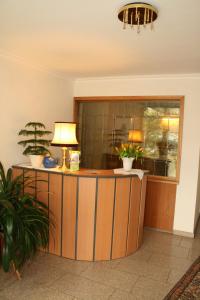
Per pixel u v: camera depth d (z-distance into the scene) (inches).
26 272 104.5
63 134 117.7
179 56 115.0
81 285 97.2
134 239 126.6
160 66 132.9
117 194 114.7
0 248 95.6
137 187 123.0
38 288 94.1
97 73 155.8
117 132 177.5
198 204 178.2
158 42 98.5
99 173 116.6
